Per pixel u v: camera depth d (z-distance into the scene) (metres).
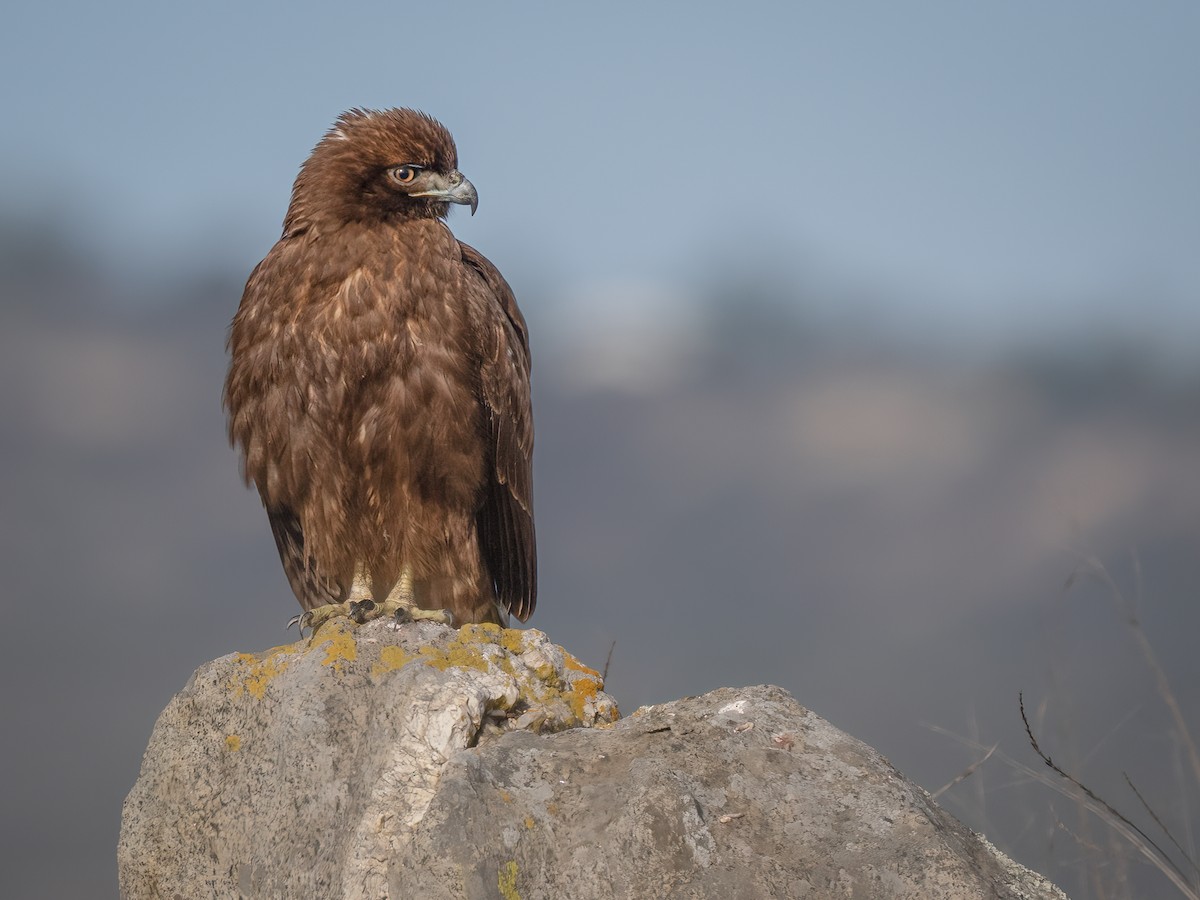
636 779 6.80
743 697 7.50
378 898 6.96
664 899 6.54
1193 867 8.46
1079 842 8.77
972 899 6.48
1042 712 10.58
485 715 7.51
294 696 7.70
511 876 6.61
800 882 6.58
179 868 7.77
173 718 8.00
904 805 6.87
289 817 7.43
